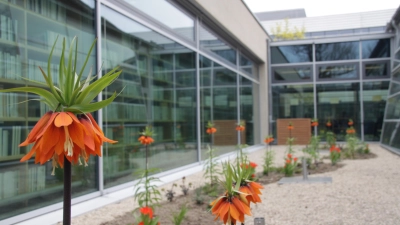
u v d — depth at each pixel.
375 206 4.37
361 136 14.95
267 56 15.57
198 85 8.16
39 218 3.68
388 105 13.56
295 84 15.70
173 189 5.48
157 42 6.43
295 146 14.23
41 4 3.94
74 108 1.23
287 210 4.29
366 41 15.08
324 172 7.14
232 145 10.89
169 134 6.81
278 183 6.03
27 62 3.76
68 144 1.14
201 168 7.67
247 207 1.74
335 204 4.52
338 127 15.20
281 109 15.80
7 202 3.50
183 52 7.54
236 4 10.62
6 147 3.52
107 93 4.91
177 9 7.21
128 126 5.46
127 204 4.48
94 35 4.73
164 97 6.66
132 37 5.62
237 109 11.63
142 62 5.91
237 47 11.84
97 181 4.71
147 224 2.82
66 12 4.29
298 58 15.72
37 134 1.20
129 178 5.45
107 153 4.93
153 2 6.25
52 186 4.04
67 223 1.29
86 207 4.16
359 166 7.87
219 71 9.92
